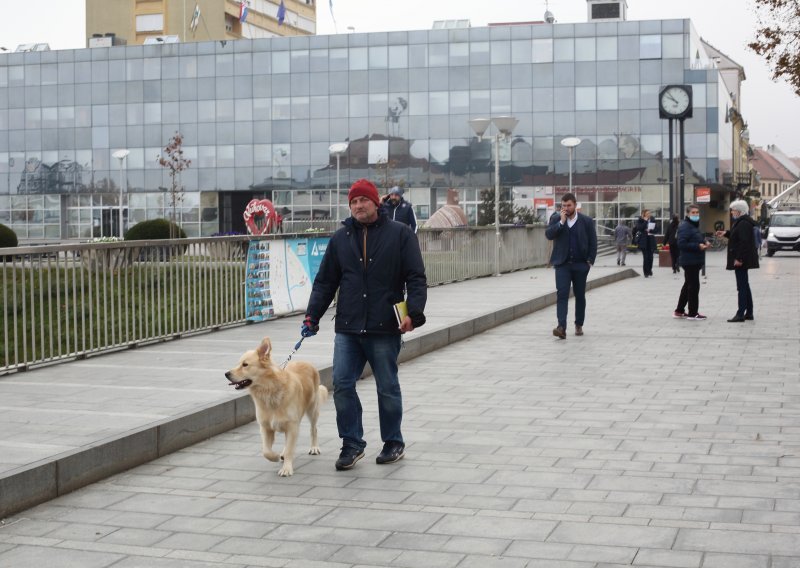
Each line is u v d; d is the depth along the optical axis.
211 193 68.12
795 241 46.66
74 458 6.57
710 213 75.94
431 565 4.94
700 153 61.28
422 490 6.39
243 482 6.71
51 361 10.77
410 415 8.95
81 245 11.18
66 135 70.44
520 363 12.20
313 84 66.12
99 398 8.70
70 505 6.21
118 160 69.50
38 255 10.57
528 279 25.86
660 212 62.09
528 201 63.59
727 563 4.84
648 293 23.56
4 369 10.09
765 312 18.20
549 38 62.91
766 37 24.03
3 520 5.90
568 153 62.97
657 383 10.50
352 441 7.07
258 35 97.94
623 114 62.25
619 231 35.66
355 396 7.11
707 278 29.20
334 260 7.20
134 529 5.68
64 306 10.97
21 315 10.38
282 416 6.78
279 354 11.56
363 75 65.38
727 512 5.73
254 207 35.00
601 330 15.69
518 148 63.59
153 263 12.62
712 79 61.03
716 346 13.45
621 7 69.56
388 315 7.00
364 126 65.56
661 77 61.69
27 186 71.38
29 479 6.16
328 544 5.32
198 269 13.66
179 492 6.48
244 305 14.85
